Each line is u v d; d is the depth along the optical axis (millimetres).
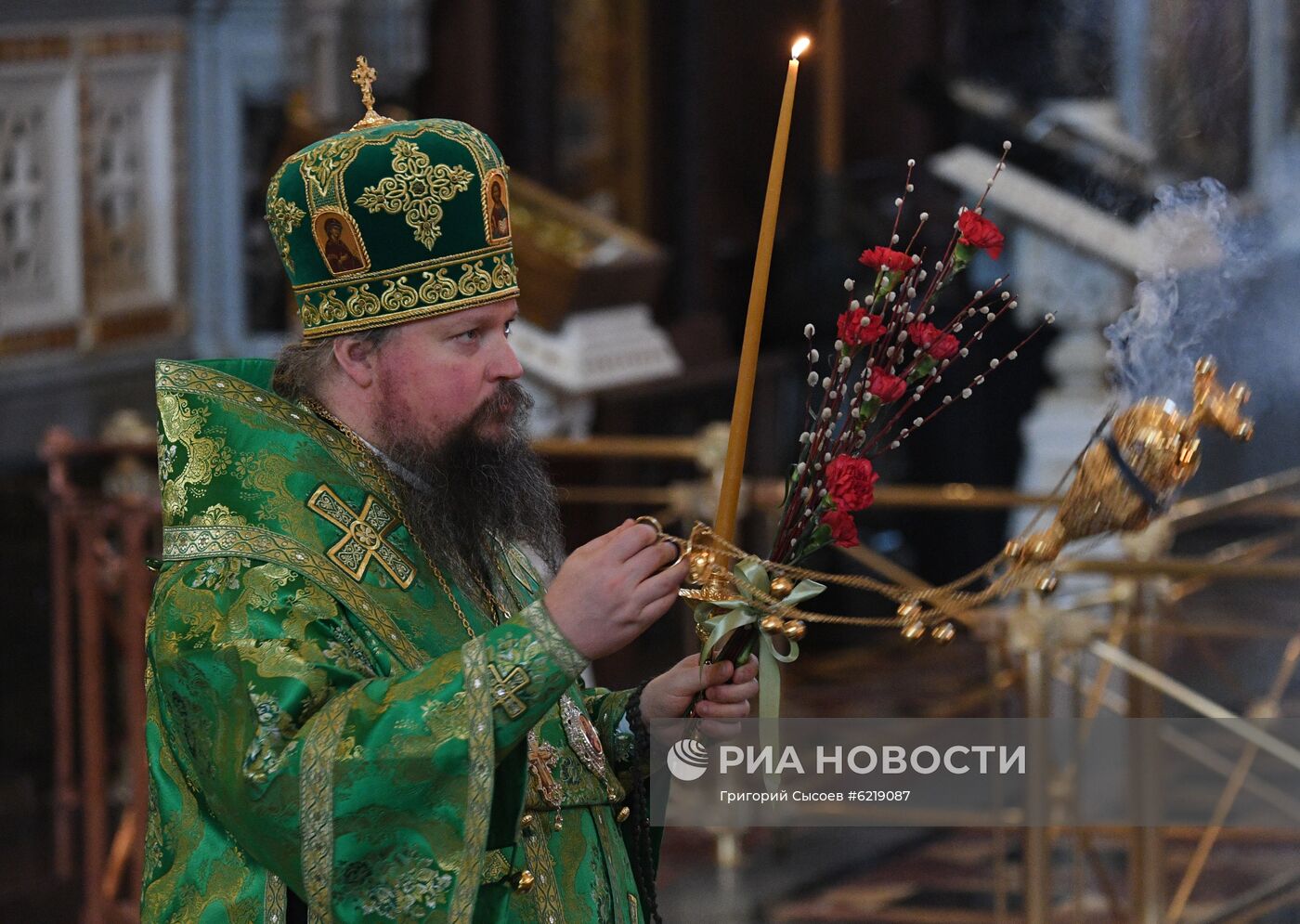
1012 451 13422
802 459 3225
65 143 9188
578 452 8680
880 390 3121
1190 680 10797
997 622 6871
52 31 9016
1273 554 12969
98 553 7668
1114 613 7500
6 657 8789
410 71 10797
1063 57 12977
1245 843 8477
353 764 2799
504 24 12211
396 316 3160
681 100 13500
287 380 3311
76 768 9055
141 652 7480
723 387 12445
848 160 13648
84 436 9164
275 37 10000
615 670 11953
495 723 2832
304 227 3211
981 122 12789
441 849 2811
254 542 3021
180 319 9945
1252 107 12945
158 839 3084
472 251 3176
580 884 3256
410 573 3148
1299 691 10586
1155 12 12711
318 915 2846
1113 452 2992
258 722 2836
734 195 13797
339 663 2914
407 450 3191
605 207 13156
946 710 9109
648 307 11602
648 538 2949
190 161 9922
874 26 13445
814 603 12578
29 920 7512
